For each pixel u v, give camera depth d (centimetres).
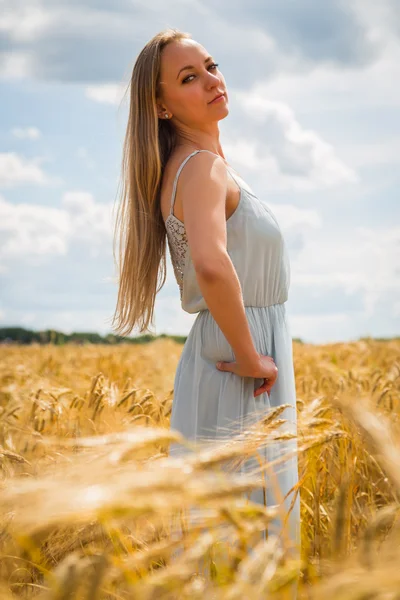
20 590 157
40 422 356
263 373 241
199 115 261
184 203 237
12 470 223
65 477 101
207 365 253
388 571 90
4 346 1008
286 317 271
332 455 253
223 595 109
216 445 159
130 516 95
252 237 248
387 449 116
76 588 101
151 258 276
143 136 266
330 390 469
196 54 262
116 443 120
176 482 102
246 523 115
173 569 111
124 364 699
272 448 227
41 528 92
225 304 225
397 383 455
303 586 132
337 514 136
